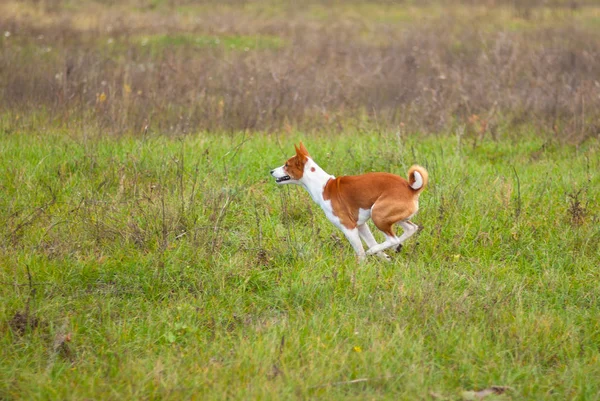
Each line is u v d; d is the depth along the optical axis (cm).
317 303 1355
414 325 1253
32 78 2734
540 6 4838
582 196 1788
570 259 1516
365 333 1230
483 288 1373
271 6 5175
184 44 3703
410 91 2767
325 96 2664
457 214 1680
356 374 1130
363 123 2416
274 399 1042
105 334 1248
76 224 1612
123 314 1320
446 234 1625
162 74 2814
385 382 1110
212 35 4025
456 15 4584
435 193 1784
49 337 1237
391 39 3781
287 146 2195
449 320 1259
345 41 3738
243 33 4097
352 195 1533
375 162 2027
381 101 2716
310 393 1079
